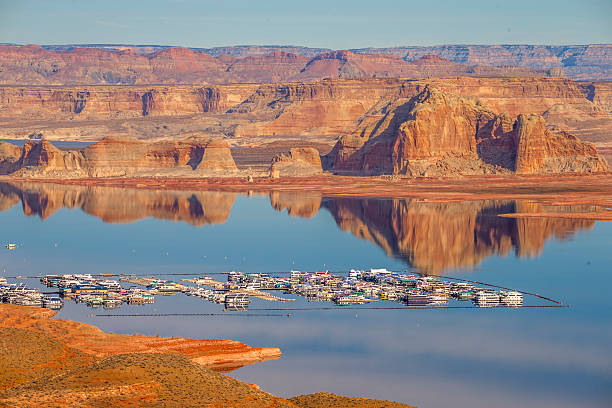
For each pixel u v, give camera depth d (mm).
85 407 133375
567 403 171750
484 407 169625
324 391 176875
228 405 140500
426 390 178000
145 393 140500
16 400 133625
